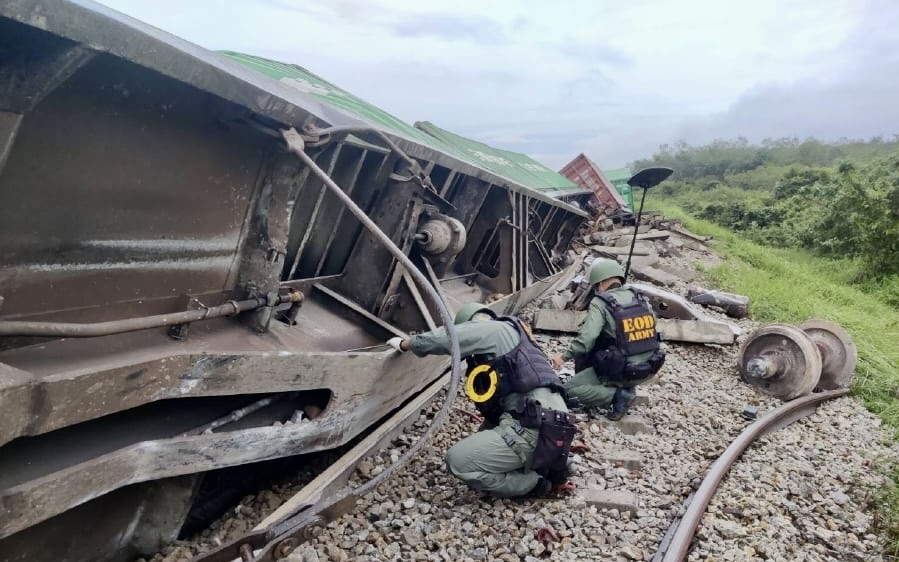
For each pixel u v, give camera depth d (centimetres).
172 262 280
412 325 473
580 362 546
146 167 253
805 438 576
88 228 238
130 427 249
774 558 346
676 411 584
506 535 342
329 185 292
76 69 186
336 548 308
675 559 319
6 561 224
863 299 1458
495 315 413
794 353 675
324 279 462
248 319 328
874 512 428
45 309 229
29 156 209
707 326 798
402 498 368
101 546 262
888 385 765
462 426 473
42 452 212
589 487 405
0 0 154
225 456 265
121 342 250
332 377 318
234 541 248
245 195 311
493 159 1244
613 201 1978
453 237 511
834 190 2131
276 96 266
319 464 393
